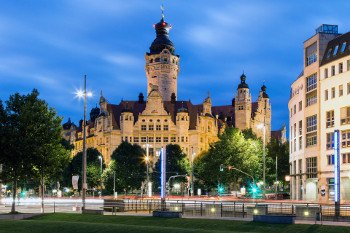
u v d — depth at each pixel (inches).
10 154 1955.0
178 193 5964.6
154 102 7544.3
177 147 6028.5
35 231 1448.1
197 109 7805.1
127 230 1349.7
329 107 3036.4
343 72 2930.6
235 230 1357.0
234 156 4340.6
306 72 3368.6
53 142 2059.5
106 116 7810.0
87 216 1822.1
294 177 3624.5
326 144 3038.9
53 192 6496.1
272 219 1401.3
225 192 5413.4
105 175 5462.6
